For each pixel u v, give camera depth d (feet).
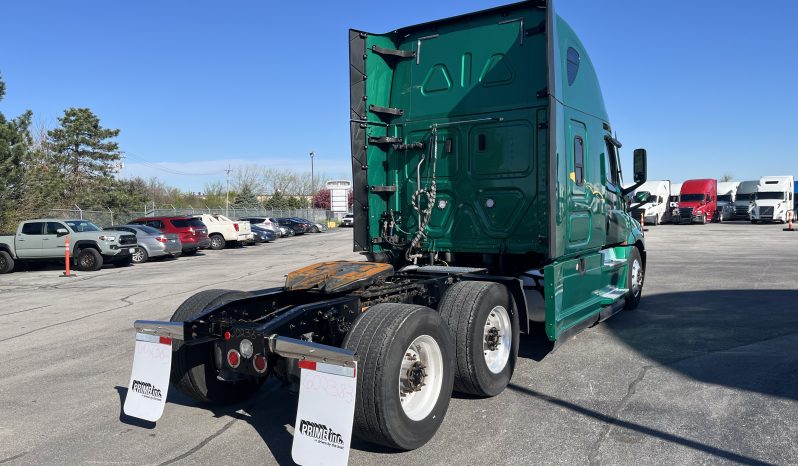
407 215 22.52
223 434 14.96
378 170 22.70
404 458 13.14
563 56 19.89
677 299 32.50
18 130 83.97
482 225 20.79
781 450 12.92
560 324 18.39
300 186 324.19
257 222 124.47
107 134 142.92
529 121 20.04
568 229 19.49
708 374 18.43
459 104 21.43
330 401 11.72
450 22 21.81
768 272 43.91
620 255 27.84
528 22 20.39
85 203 126.62
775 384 17.22
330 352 11.77
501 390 17.01
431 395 13.98
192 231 82.89
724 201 155.84
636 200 30.19
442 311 16.22
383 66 22.67
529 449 13.38
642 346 22.16
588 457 12.87
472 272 19.13
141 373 14.67
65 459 13.70
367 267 17.11
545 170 19.67
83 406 17.39
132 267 66.23
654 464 12.46
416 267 20.35
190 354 15.66
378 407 12.42
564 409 15.85
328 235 145.07
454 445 13.74
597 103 23.89
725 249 66.74
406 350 13.01
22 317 33.68
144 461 13.46
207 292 17.13
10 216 80.89
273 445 14.19
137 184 188.24
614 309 25.25
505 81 20.61
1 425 15.99
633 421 14.83
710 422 14.60
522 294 18.62
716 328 24.85
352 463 12.95
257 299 16.29
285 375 13.89
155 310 34.35
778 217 138.21
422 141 22.16
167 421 15.98
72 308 36.37
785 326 24.89
